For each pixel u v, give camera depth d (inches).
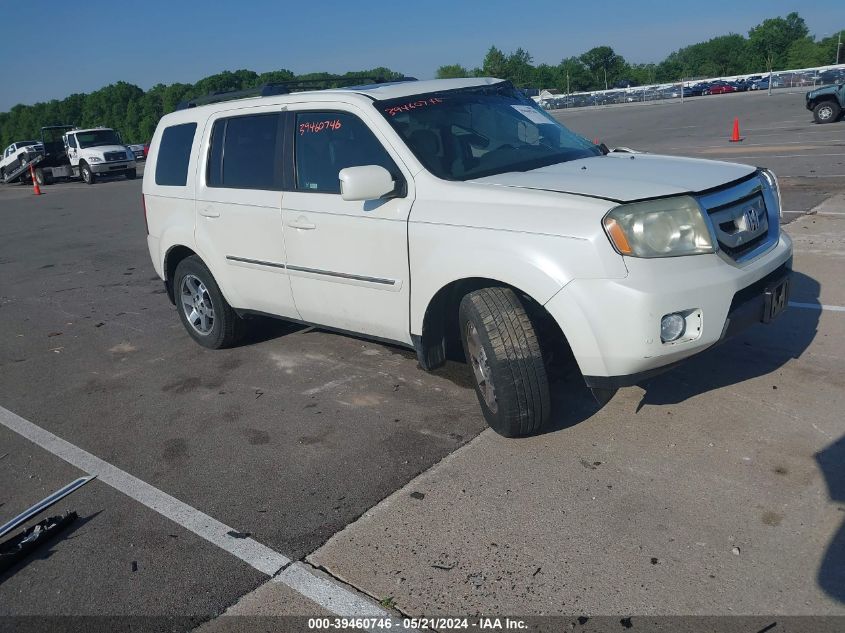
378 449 166.9
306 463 164.4
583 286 138.4
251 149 209.3
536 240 144.0
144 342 267.9
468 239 153.9
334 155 186.2
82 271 416.8
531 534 130.7
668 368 144.6
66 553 140.2
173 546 138.5
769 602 109.7
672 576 117.0
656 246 137.9
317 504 147.5
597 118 1446.9
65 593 128.3
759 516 129.3
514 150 182.9
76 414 206.7
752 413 164.9
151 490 160.1
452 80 204.8
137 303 330.0
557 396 181.9
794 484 137.4
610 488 141.9
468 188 159.6
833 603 108.4
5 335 295.1
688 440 156.2
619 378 141.3
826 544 120.6
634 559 121.6
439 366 177.8
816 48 3951.8
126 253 464.1
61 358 259.1
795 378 179.9
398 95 186.4
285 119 199.5
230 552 134.8
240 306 225.3
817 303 232.8
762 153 623.8
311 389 205.8
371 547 131.9
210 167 222.8
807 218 356.2
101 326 295.7
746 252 150.9
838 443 149.5
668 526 129.1
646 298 134.6
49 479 170.2
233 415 194.4
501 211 151.3
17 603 127.1
